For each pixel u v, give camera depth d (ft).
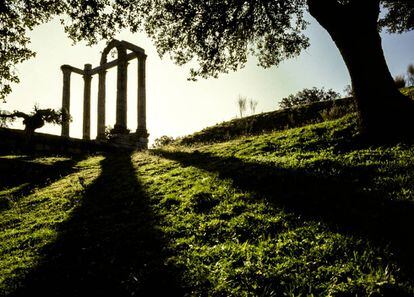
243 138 57.72
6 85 58.49
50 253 23.08
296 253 16.30
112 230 24.70
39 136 82.74
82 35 43.98
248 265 15.87
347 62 35.63
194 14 47.29
